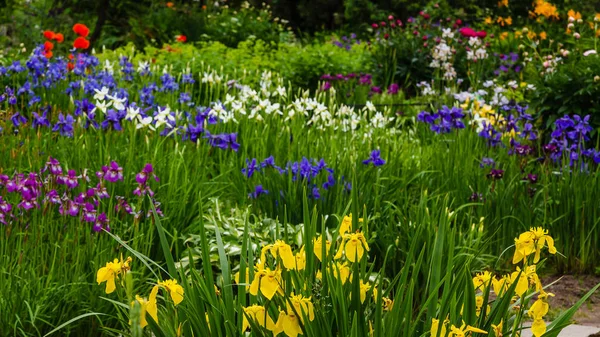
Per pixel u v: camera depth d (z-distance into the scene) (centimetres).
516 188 586
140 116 596
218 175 618
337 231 298
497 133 692
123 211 467
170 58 1139
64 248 407
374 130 740
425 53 1264
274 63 1217
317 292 276
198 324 279
